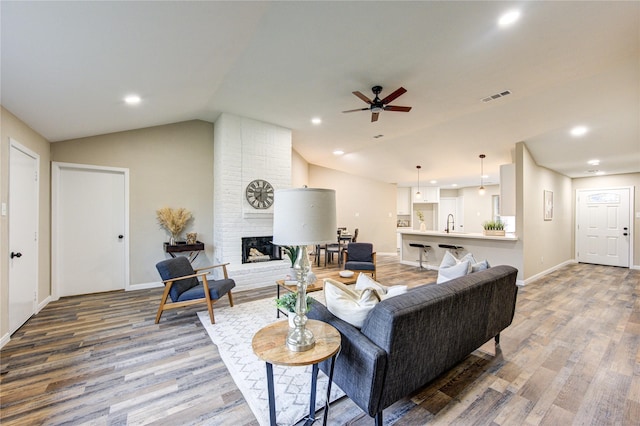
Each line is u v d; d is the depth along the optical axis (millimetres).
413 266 6738
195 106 4117
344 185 8711
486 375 2176
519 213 4996
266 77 3182
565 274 5785
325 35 2400
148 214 4629
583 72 3033
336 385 1896
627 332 2945
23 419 1692
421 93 3557
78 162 4098
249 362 2332
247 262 4801
